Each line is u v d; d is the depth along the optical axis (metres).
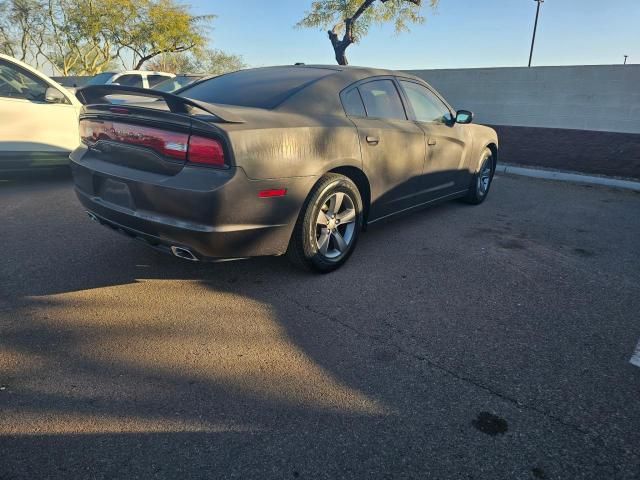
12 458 1.90
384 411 2.25
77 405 2.21
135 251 4.01
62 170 6.43
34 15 24.81
